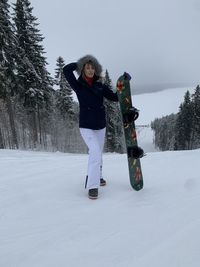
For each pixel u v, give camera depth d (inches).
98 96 175.0
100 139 182.9
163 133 3245.6
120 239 127.8
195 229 132.3
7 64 943.0
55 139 1427.2
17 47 1008.9
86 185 174.9
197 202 162.9
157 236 128.8
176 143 2101.4
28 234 135.6
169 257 112.3
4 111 1251.2
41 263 112.7
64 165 276.4
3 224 146.9
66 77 173.5
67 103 1469.0
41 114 1384.1
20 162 307.4
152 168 243.9
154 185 195.3
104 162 277.1
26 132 1368.1
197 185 191.8
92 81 177.3
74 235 132.8
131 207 160.1
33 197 181.9
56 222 146.6
